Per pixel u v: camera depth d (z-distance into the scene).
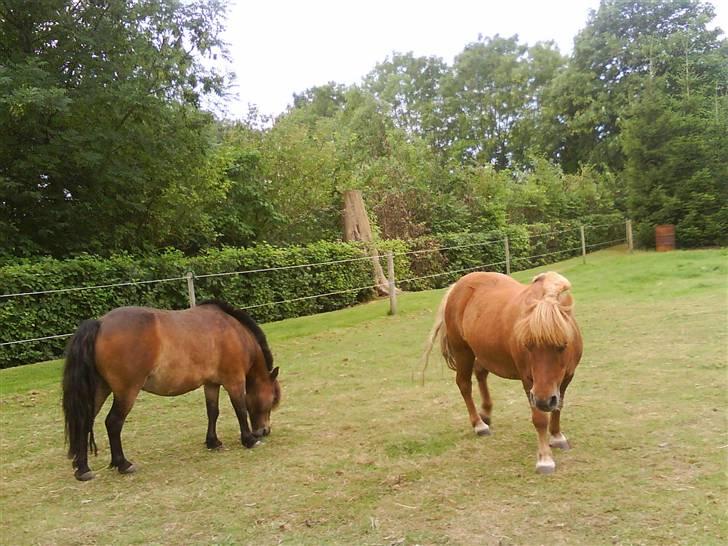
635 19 34.41
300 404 7.11
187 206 14.40
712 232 21.33
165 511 4.33
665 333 9.11
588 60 35.69
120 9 12.02
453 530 3.72
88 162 11.41
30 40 11.92
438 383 7.61
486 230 22.16
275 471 5.00
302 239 18.09
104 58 12.30
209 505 4.39
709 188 21.38
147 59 12.45
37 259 10.91
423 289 17.97
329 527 3.90
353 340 10.96
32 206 12.34
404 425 5.96
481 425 5.50
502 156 50.25
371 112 34.91
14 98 9.80
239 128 19.81
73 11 12.20
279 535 3.84
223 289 12.48
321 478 4.77
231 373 5.57
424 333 11.16
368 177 21.73
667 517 3.63
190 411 7.16
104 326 4.96
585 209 27.83
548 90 38.16
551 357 4.08
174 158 13.02
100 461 5.54
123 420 5.10
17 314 9.66
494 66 50.44
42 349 10.07
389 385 7.69
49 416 7.22
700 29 31.34
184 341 5.23
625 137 23.16
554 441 4.94
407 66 55.09
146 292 11.24
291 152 18.83
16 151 11.72
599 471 4.41
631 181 23.09
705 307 10.84
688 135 21.89
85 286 10.44
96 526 4.15
